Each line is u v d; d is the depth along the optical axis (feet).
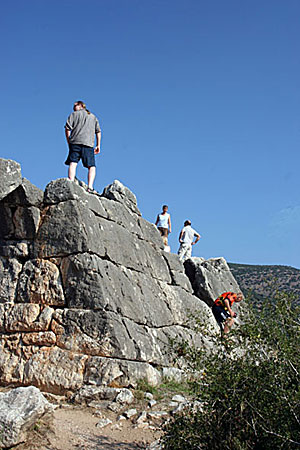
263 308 19.93
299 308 19.40
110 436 22.67
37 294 32.22
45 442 20.04
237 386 18.01
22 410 19.70
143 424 24.29
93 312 30.71
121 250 36.22
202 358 20.51
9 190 31.35
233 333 20.20
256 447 17.71
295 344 18.76
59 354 30.22
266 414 17.22
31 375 29.94
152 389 29.60
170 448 18.69
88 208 33.86
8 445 18.89
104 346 29.89
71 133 37.17
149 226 43.39
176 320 41.32
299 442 16.60
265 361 18.44
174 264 45.57
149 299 37.63
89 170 37.32
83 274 31.55
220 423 18.06
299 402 16.89
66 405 27.32
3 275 33.63
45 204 33.76
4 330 32.45
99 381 28.78
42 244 33.04
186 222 57.57
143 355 31.76
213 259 57.26
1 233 34.47
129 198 41.37
